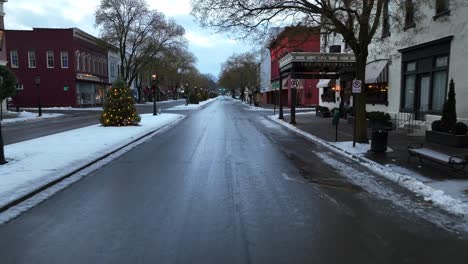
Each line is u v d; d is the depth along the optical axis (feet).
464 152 39.60
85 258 15.34
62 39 172.04
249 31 50.96
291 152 42.80
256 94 216.74
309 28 49.34
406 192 25.63
